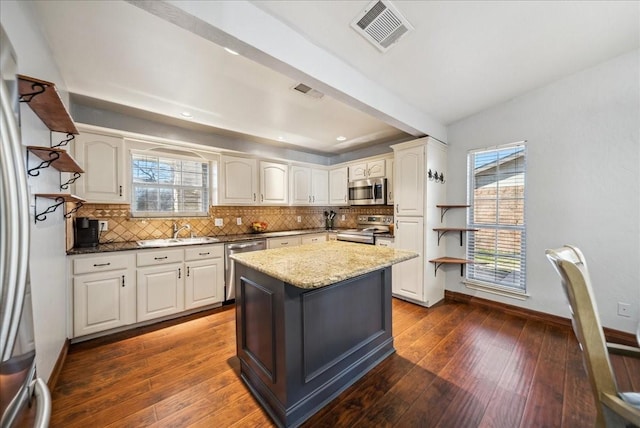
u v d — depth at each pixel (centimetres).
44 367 159
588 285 96
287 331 148
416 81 238
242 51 151
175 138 334
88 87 225
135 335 250
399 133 377
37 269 148
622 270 233
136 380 185
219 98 251
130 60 188
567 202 259
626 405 85
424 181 313
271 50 154
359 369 191
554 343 232
